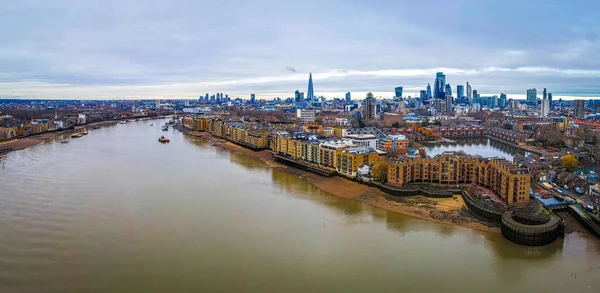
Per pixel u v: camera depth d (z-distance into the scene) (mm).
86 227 160375
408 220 173625
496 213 170125
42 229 157875
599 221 160000
